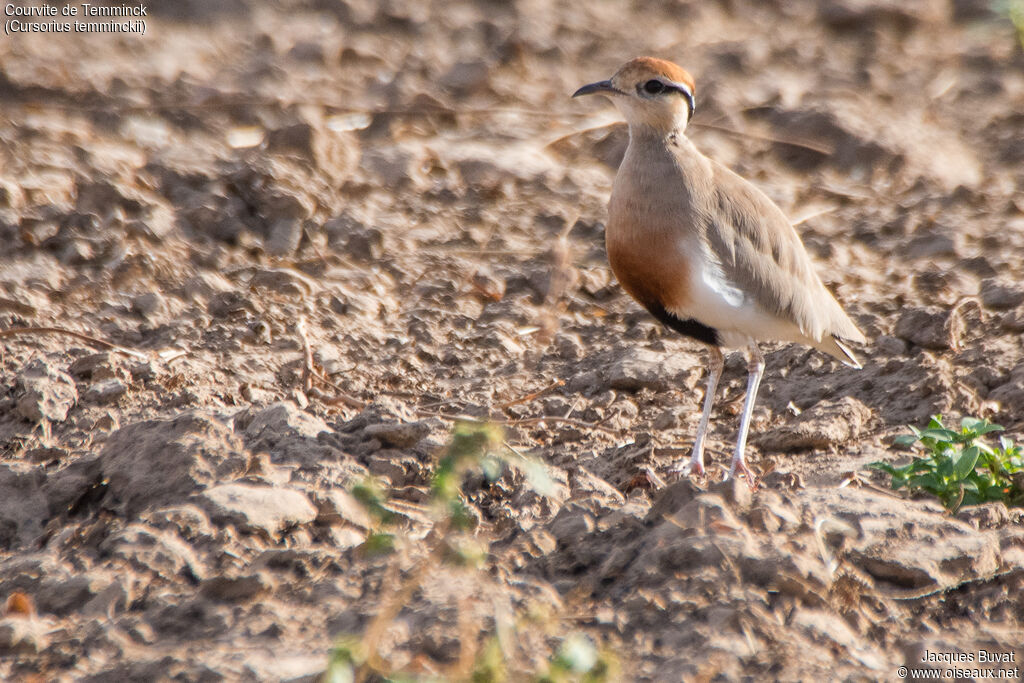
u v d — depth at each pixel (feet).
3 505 27.12
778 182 54.60
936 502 27.37
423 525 26.61
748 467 31.22
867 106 63.05
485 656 20.12
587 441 33.30
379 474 28.94
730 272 30.63
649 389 36.47
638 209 30.76
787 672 21.15
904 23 79.82
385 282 44.14
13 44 63.67
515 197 51.47
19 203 45.42
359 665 20.93
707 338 32.09
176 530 25.17
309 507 26.35
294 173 49.52
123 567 24.34
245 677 21.18
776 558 23.09
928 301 41.32
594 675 19.79
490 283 43.73
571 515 25.80
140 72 63.00
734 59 71.15
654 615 22.52
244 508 25.73
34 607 23.73
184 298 41.75
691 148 31.45
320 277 44.11
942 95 66.49
